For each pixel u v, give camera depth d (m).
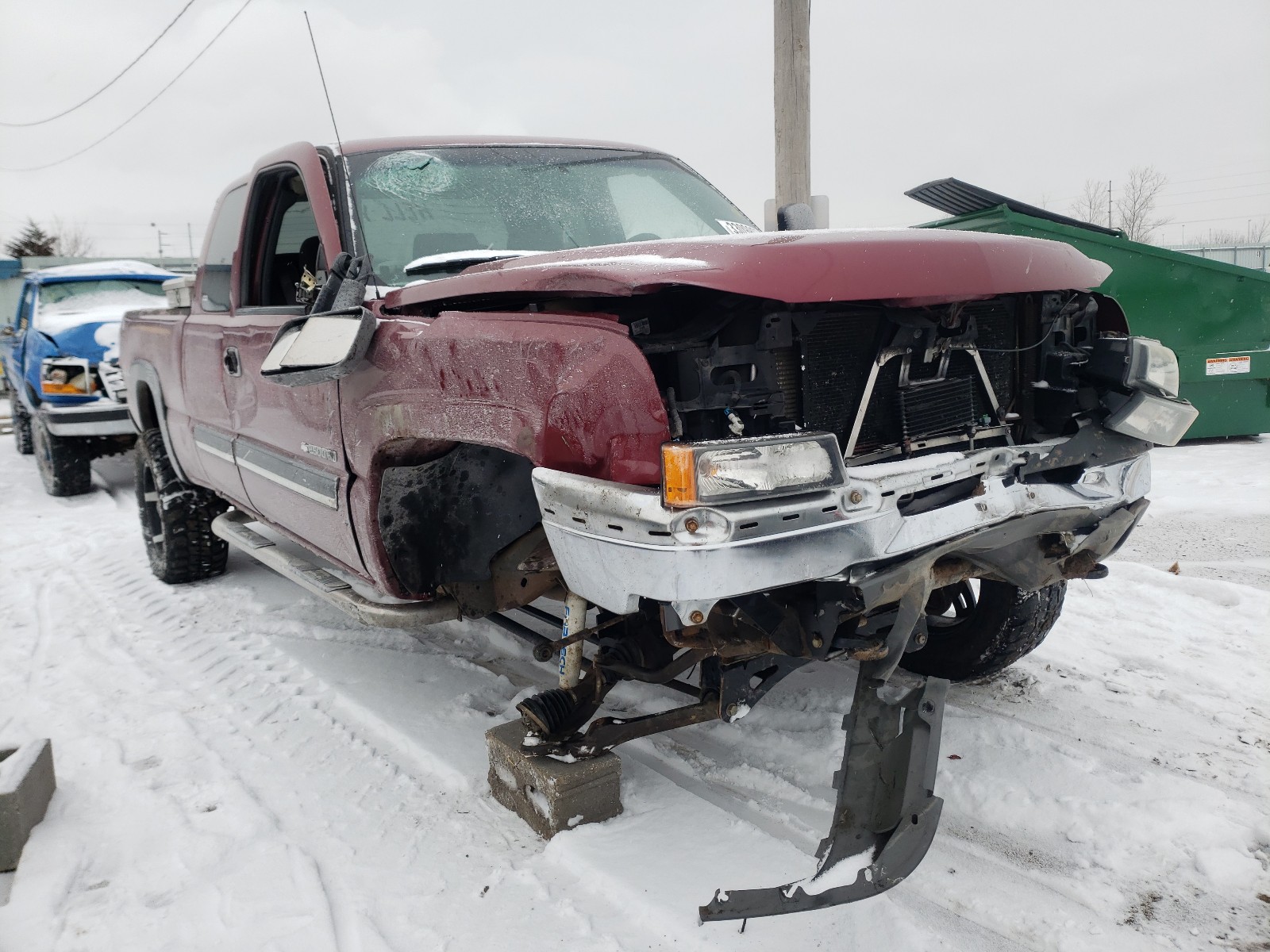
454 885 2.38
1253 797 2.61
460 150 3.67
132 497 8.66
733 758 3.01
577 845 2.47
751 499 1.94
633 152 4.09
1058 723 3.12
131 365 5.41
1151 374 2.46
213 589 5.33
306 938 2.19
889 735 2.04
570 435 2.12
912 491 2.14
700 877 2.32
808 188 7.35
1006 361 2.62
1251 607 4.11
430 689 3.69
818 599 2.13
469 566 2.90
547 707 2.63
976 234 2.36
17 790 2.61
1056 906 2.21
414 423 2.59
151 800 2.88
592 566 2.08
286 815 2.78
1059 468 2.50
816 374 2.28
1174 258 8.27
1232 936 2.09
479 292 2.47
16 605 5.22
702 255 2.10
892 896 2.27
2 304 22.42
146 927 2.27
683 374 2.14
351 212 3.26
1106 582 4.56
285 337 3.01
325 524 3.22
